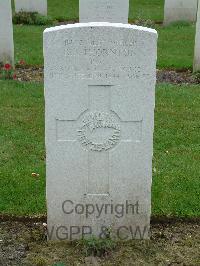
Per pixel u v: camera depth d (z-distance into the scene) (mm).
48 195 2639
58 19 8133
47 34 2434
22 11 7859
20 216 2889
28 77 4957
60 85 2496
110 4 5465
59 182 2623
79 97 2516
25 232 2785
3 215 2887
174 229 2830
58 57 2461
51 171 2607
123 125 2561
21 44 6168
